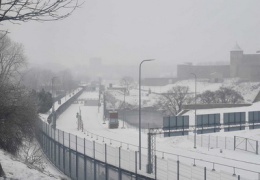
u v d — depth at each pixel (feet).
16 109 92.73
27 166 68.18
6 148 91.09
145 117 345.31
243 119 152.05
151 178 85.30
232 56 579.07
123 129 240.73
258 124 167.12
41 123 154.10
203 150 152.66
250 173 105.09
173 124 123.54
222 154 143.02
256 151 144.15
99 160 100.32
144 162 101.86
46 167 107.34
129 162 93.66
